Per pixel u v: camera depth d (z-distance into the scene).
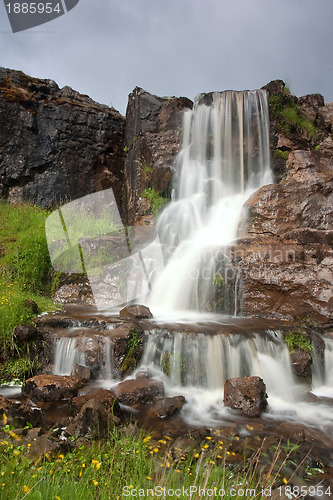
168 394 5.93
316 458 4.21
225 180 12.53
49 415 5.04
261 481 3.63
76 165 14.20
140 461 3.64
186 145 13.30
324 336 7.18
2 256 9.70
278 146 12.39
